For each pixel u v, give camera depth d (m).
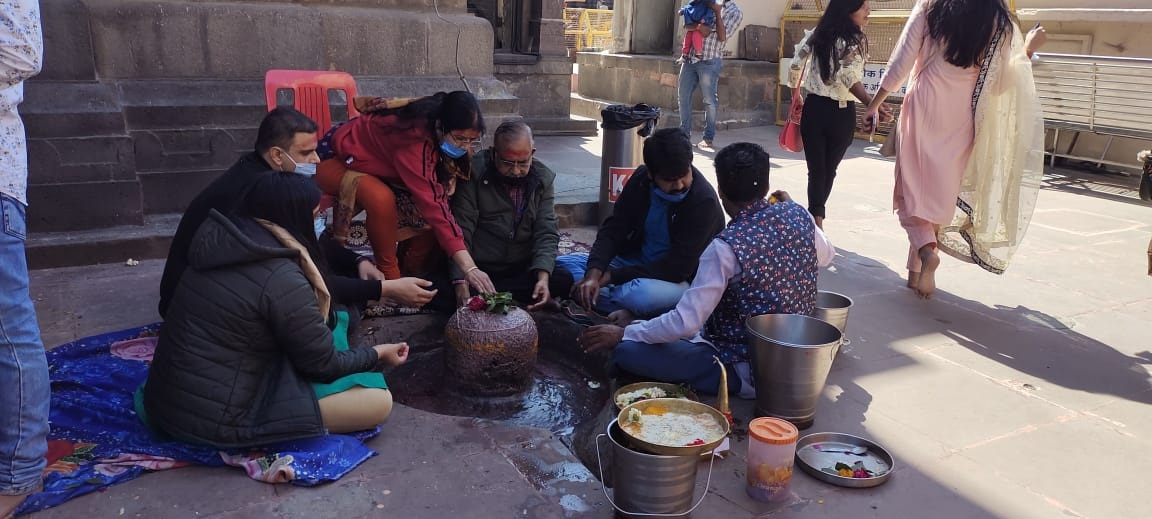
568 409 3.40
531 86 9.53
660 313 3.84
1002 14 4.16
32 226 4.61
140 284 4.36
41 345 2.40
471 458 2.82
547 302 4.08
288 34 5.61
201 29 5.29
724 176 3.18
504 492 2.63
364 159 4.02
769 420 2.71
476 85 6.48
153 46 5.16
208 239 2.64
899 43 4.48
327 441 2.78
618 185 5.62
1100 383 3.69
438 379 3.60
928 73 4.37
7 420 2.33
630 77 11.33
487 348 3.33
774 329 3.18
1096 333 4.30
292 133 3.33
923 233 4.52
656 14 11.57
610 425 2.48
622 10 11.55
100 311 3.98
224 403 2.62
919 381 3.64
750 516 2.57
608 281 4.01
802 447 3.00
